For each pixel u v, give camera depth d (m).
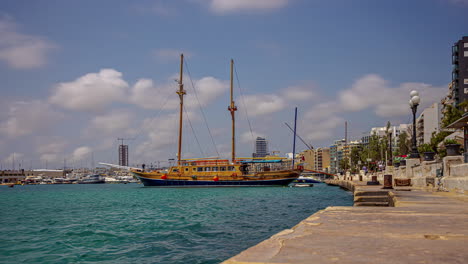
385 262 4.70
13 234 19.31
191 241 16.53
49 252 14.46
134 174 88.81
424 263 4.63
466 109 65.12
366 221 9.12
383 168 89.19
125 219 25.31
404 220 9.31
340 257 5.02
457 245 5.90
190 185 82.38
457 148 23.14
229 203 39.62
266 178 80.12
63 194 79.50
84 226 21.89
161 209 33.03
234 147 86.88
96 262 12.72
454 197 17.52
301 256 5.09
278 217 25.86
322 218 9.82
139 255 13.78
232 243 16.05
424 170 29.02
